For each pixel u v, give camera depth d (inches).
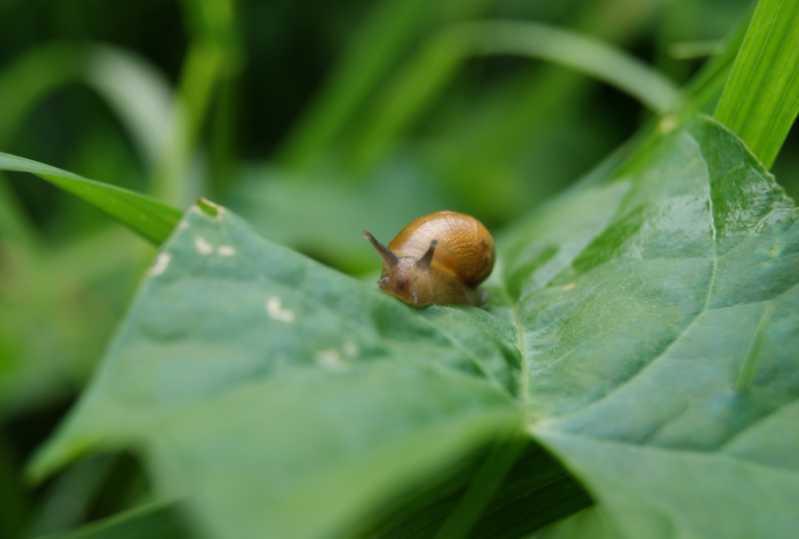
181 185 8.1
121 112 8.7
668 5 8.3
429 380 5.2
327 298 5.3
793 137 9.6
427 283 6.4
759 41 6.0
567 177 10.5
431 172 9.6
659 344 5.5
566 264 6.1
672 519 4.9
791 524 5.0
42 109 11.7
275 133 12.9
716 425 5.3
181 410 4.6
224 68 8.4
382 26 9.0
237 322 5.2
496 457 5.2
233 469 4.2
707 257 5.7
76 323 8.3
